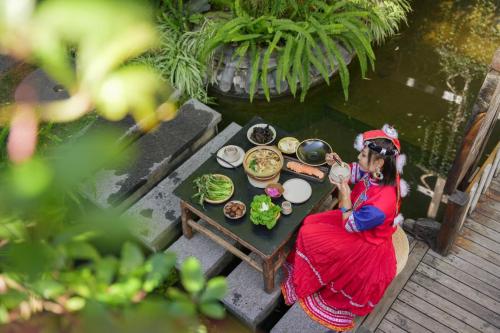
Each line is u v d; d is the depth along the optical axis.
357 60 5.89
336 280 3.26
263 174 3.70
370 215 2.93
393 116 5.34
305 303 3.45
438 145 5.05
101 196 4.18
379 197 2.95
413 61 5.90
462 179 3.46
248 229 3.54
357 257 3.13
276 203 3.69
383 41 6.12
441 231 3.56
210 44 5.12
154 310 0.85
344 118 5.38
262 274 3.83
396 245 3.41
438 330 3.36
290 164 3.87
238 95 5.52
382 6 6.09
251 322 3.66
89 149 0.74
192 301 0.90
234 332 3.67
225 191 3.74
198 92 5.37
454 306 3.47
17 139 0.74
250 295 3.75
